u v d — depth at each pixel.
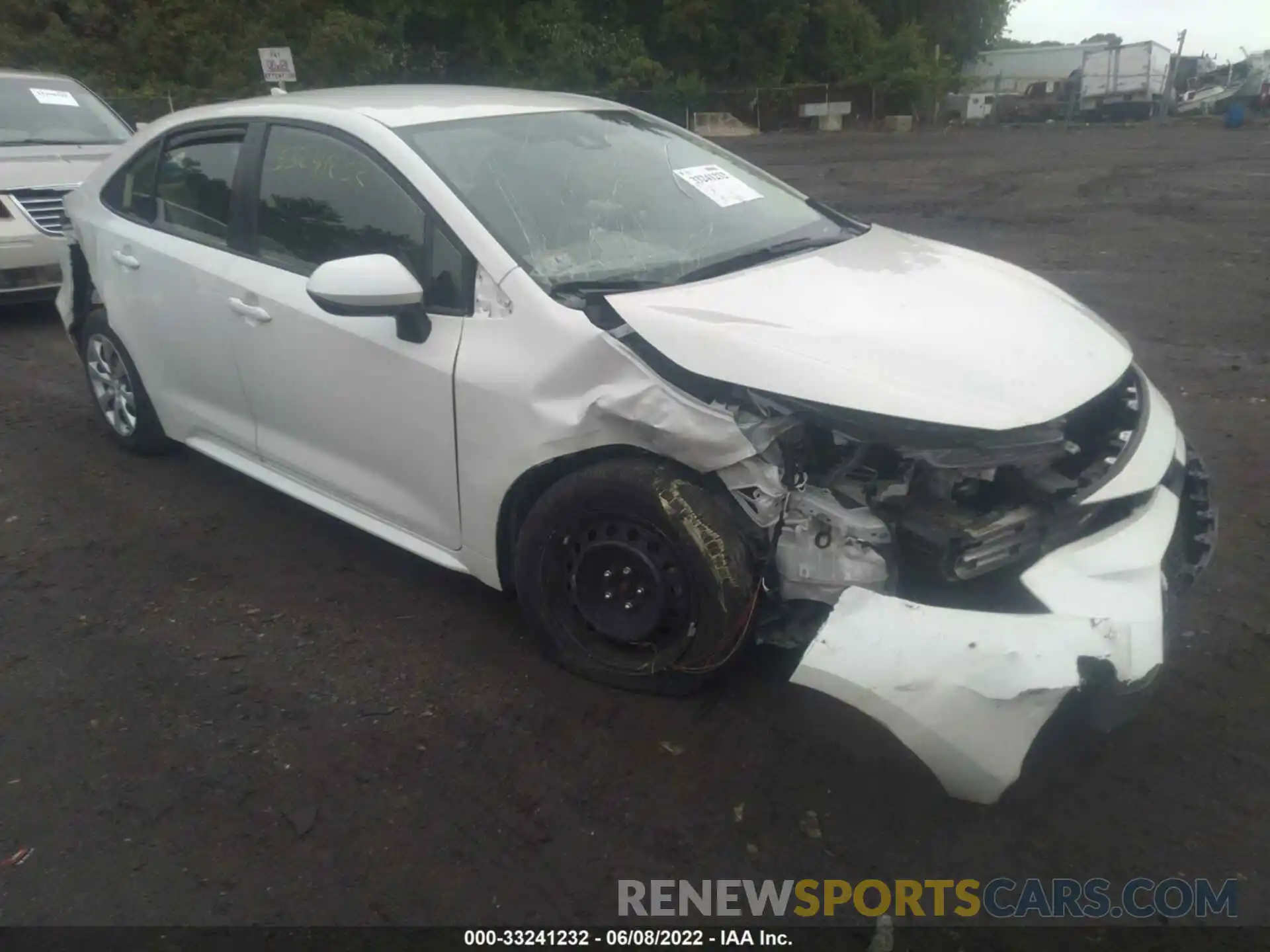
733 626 2.90
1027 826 2.72
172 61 25.91
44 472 5.06
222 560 4.16
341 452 3.79
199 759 3.01
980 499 2.89
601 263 3.36
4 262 7.27
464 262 3.30
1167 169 16.89
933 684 2.47
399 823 2.75
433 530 3.56
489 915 2.48
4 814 2.80
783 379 2.78
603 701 3.21
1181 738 3.04
